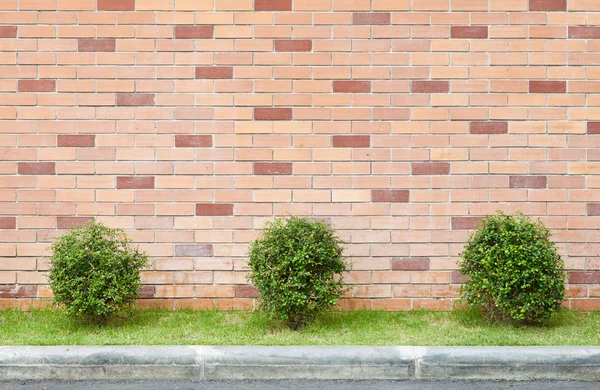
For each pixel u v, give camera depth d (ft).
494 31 24.45
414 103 24.43
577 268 24.61
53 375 19.07
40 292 24.44
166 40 24.34
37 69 24.32
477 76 24.44
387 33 24.39
